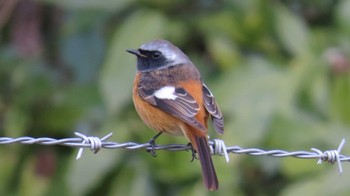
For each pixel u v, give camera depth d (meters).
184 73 11.31
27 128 13.73
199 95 10.98
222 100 13.15
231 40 13.62
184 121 10.66
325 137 13.03
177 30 13.39
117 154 12.95
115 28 13.79
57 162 13.66
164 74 11.32
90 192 13.34
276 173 13.60
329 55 13.50
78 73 13.73
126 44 13.01
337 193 12.77
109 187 13.24
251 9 13.70
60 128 13.67
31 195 13.51
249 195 13.72
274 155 10.67
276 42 13.81
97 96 13.55
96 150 10.46
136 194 13.00
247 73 13.36
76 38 13.78
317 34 14.07
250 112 12.98
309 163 13.02
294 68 13.36
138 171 13.05
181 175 13.02
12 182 13.76
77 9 13.74
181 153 12.96
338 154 10.70
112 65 12.91
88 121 13.53
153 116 11.06
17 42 14.11
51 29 14.21
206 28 13.55
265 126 12.96
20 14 14.13
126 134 13.02
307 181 12.98
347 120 13.33
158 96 11.04
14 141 10.30
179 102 10.90
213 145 10.62
